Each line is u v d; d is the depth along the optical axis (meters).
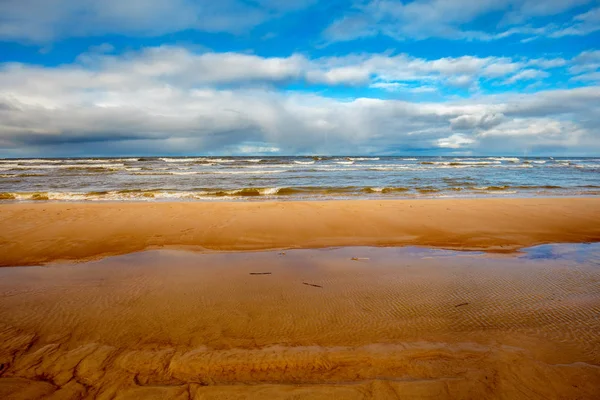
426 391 3.00
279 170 34.84
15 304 4.84
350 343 3.79
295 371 3.30
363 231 9.41
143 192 16.64
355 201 13.64
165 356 3.53
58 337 3.94
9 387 3.03
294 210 11.77
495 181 23.45
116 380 3.15
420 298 5.06
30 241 8.26
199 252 7.71
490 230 9.47
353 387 3.05
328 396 2.93
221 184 21.78
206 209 11.88
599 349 3.66
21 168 38.06
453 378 3.17
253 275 6.12
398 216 10.95
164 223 10.01
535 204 12.84
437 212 11.50
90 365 3.38
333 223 10.13
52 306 4.78
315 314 4.54
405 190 18.44
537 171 34.38
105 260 7.11
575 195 16.78
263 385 3.08
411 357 3.51
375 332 4.05
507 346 3.71
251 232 9.24
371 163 52.38
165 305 4.82
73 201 14.89
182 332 4.05
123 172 31.97
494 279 5.88
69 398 2.90
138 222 10.09
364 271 6.34
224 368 3.33
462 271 6.33
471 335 3.97
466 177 26.62
